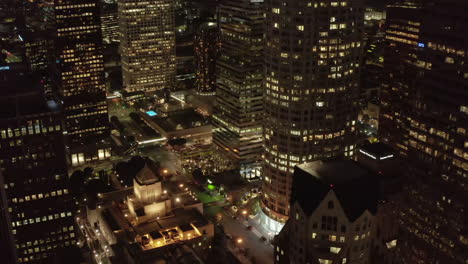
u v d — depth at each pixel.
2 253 169.00
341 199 174.38
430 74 176.25
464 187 167.75
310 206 178.25
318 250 180.25
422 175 186.38
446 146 172.75
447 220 176.88
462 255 172.25
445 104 170.75
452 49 165.00
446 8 166.00
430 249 186.88
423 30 178.75
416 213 191.88
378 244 195.25
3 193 177.50
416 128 186.75
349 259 179.25
